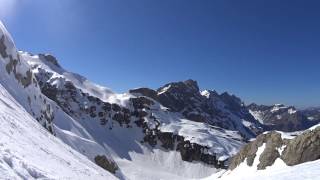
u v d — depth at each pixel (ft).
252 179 123.54
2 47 418.72
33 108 431.84
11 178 56.18
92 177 132.77
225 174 321.93
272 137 266.77
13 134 109.81
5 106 186.09
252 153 286.46
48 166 90.94
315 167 121.70
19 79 435.94
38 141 141.08
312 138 216.54
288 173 118.32
